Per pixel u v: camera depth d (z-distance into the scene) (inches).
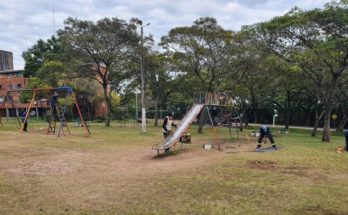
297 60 840.9
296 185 316.5
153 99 1865.2
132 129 1210.6
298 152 537.0
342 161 458.9
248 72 1080.2
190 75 1275.8
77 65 1301.7
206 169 386.9
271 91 1400.1
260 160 441.4
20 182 335.0
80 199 276.1
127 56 1306.6
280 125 1881.2
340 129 1354.6
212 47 1029.8
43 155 517.0
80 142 718.5
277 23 871.7
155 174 374.9
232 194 286.0
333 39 762.2
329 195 285.4
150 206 255.4
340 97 1244.5
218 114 1114.1
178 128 652.1
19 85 2397.9
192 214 238.1
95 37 1256.8
